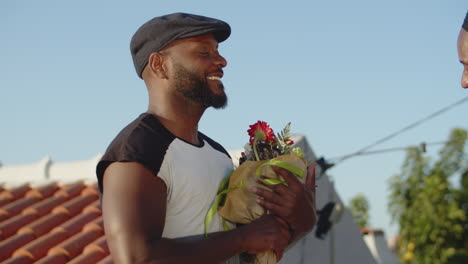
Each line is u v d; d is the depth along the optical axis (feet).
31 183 25.77
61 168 25.98
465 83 7.26
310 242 22.63
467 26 7.09
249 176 8.09
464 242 47.26
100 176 7.60
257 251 7.67
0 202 24.18
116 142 7.63
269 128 8.74
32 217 22.21
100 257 18.72
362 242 27.04
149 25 8.42
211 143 9.09
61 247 19.16
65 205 22.80
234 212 7.98
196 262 7.04
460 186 48.55
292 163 8.20
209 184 8.04
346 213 26.48
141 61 8.51
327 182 24.50
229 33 8.66
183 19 8.27
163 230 7.61
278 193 7.92
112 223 6.95
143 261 6.73
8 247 19.62
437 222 47.39
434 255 47.39
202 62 8.29
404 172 50.19
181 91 8.21
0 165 27.68
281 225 7.89
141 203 7.09
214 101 8.37
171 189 7.64
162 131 7.93
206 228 7.81
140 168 7.30
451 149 48.83
